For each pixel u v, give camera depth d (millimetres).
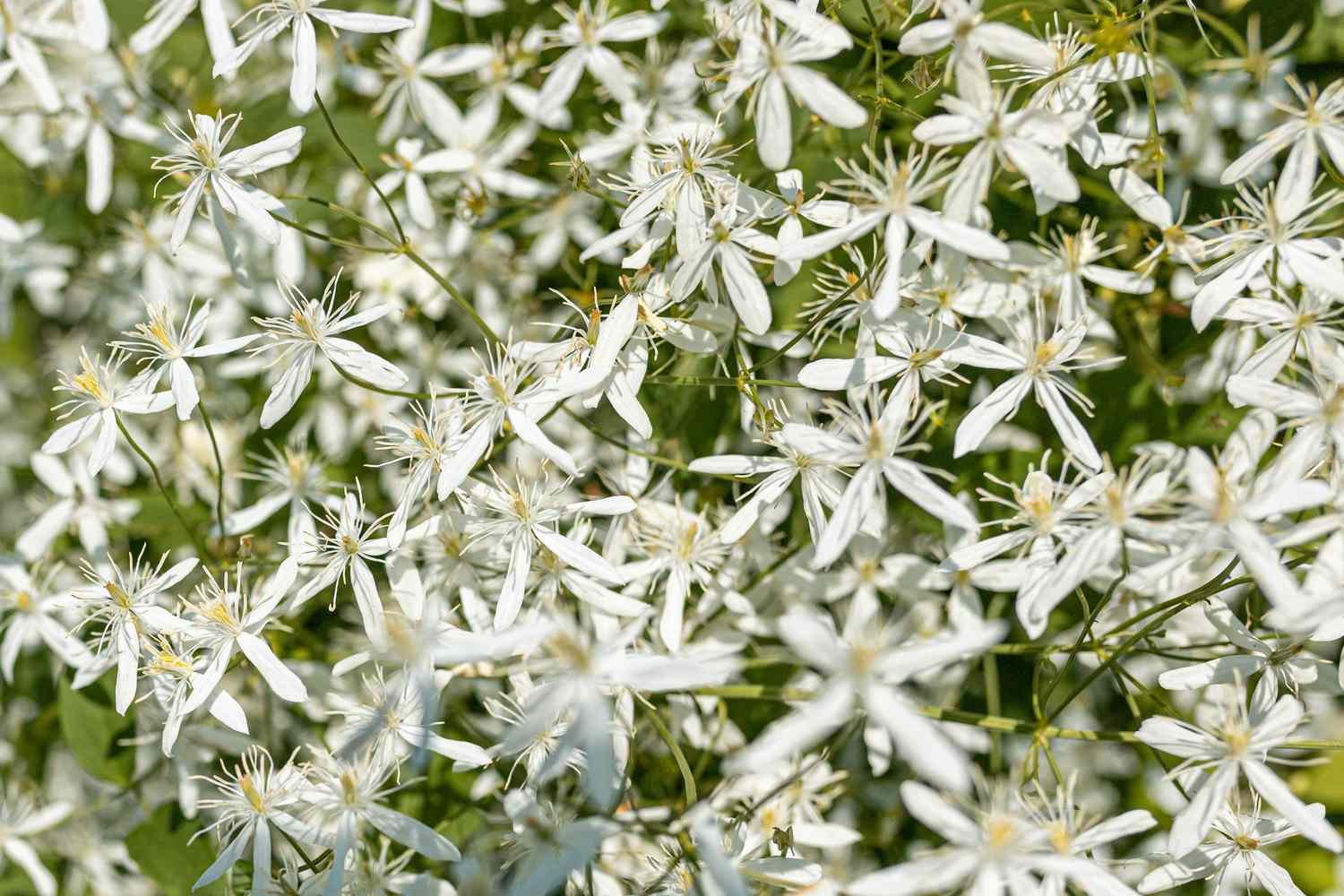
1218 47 431
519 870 391
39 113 458
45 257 472
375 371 404
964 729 393
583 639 374
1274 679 396
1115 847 428
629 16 425
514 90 449
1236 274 396
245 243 462
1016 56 386
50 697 457
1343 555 382
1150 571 381
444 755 400
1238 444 388
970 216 386
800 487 416
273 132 451
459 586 416
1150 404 416
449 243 452
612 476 428
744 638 417
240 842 399
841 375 395
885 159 415
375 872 404
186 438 449
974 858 373
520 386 405
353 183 452
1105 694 432
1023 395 397
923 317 401
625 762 400
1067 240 408
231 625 403
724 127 425
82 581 445
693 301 410
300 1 407
